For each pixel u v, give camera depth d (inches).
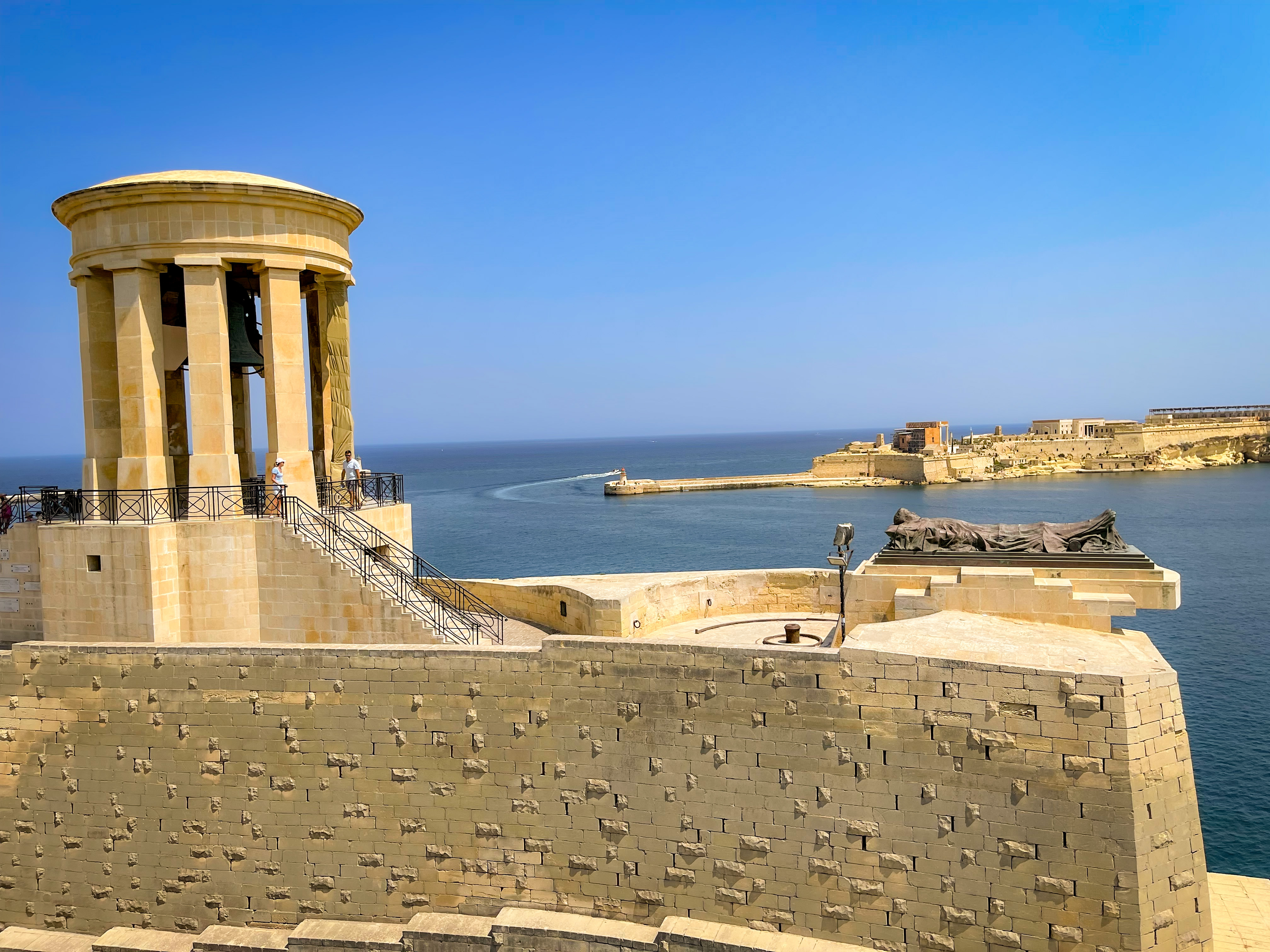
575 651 618.5
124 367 779.4
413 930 618.8
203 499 768.3
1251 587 2330.2
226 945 642.2
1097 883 510.9
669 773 601.3
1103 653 553.6
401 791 644.1
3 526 840.3
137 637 725.3
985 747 534.3
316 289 946.1
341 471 911.0
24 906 702.5
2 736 702.5
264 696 661.9
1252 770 1149.1
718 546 3639.3
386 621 742.5
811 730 572.4
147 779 679.1
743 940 571.8
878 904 558.3
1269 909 660.7
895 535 727.1
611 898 613.0
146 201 762.2
